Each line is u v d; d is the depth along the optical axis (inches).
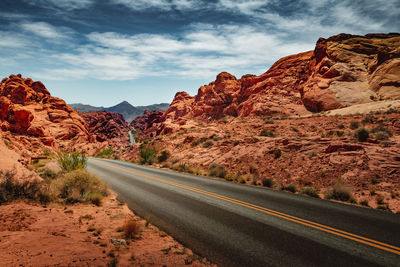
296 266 158.6
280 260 167.5
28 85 3134.8
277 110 1824.6
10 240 146.3
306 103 1811.0
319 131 869.8
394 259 167.8
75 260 136.4
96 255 152.3
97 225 231.1
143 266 149.2
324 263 162.6
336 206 316.8
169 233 222.5
